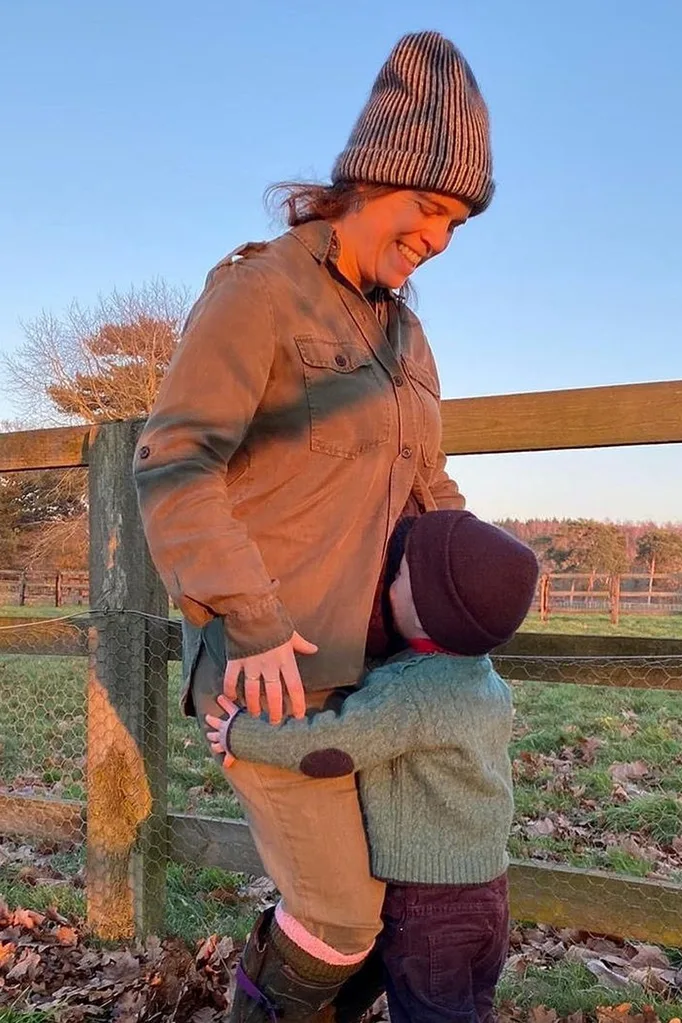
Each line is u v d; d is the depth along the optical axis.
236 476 1.46
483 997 1.51
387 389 1.51
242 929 2.76
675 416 2.32
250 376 1.38
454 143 1.43
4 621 3.12
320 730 1.36
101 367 28.39
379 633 1.55
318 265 1.51
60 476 24.70
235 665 1.31
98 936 2.76
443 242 1.53
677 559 24.50
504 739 1.51
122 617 2.82
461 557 1.42
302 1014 1.51
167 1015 2.24
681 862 3.48
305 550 1.43
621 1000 2.30
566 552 25.48
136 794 2.78
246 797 1.48
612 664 2.38
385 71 1.49
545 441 2.48
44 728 5.64
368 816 1.46
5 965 2.52
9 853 3.54
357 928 1.45
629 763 5.10
